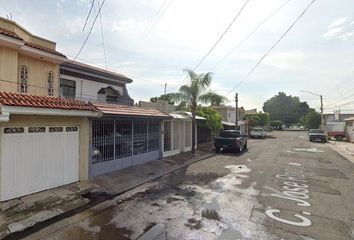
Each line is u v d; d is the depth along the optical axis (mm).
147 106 18016
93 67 16703
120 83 18797
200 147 22656
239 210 7027
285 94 91188
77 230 5770
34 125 7961
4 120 6648
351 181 10609
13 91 9664
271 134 51219
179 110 20312
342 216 6648
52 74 12102
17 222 6020
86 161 9906
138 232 5652
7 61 9484
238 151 20625
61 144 8930
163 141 16469
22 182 7602
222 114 39375
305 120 63031
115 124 11812
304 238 5395
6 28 9758
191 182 10414
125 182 10133
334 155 19188
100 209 7168
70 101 9617
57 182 8766
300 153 20328
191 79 18719
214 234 5539
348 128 33969
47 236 5465
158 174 11906
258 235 5508
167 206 7395
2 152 7055
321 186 9734
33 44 10812
